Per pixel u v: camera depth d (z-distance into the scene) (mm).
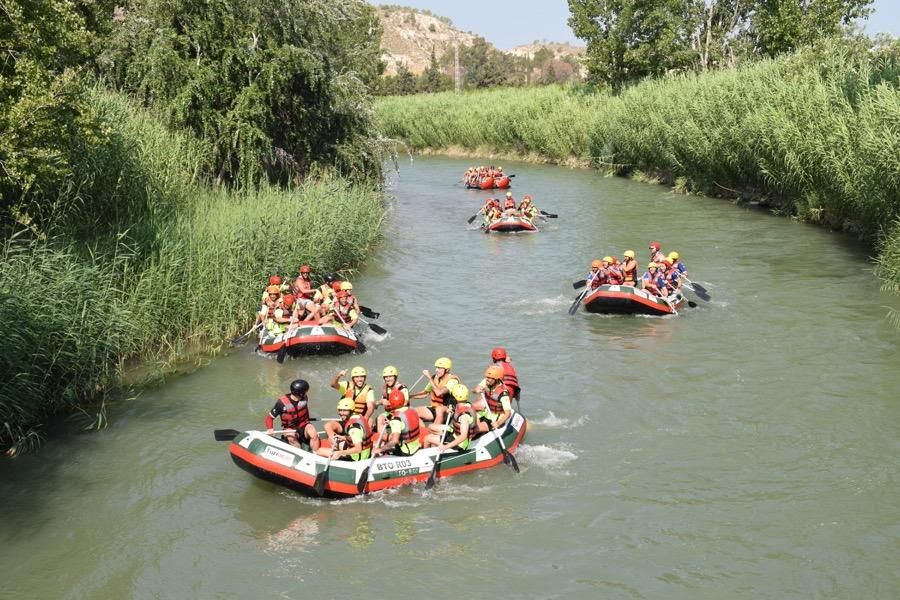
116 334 14078
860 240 25062
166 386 14719
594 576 9125
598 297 18641
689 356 15906
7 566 9375
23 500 10781
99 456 12008
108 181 18562
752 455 11805
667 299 18859
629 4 52625
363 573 9273
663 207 34188
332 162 28594
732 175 35344
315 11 26781
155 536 10023
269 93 24938
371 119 30812
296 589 8992
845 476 11117
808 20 44594
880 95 23578
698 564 9281
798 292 19953
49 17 13461
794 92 29984
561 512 10477
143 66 24094
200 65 24125
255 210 20344
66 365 13398
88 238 17094
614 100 49969
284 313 16766
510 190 42094
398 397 11562
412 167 56188
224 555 9648
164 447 12320
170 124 23891
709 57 53281
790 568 9156
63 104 13344
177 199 20594
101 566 9406
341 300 17219
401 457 11242
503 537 9953
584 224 30844
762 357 15656
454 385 11797
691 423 12945
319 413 13633
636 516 10320
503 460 11805
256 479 11445
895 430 12414
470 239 28609
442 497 10938
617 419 13211
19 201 15805
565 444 12398
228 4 24609
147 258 16328
